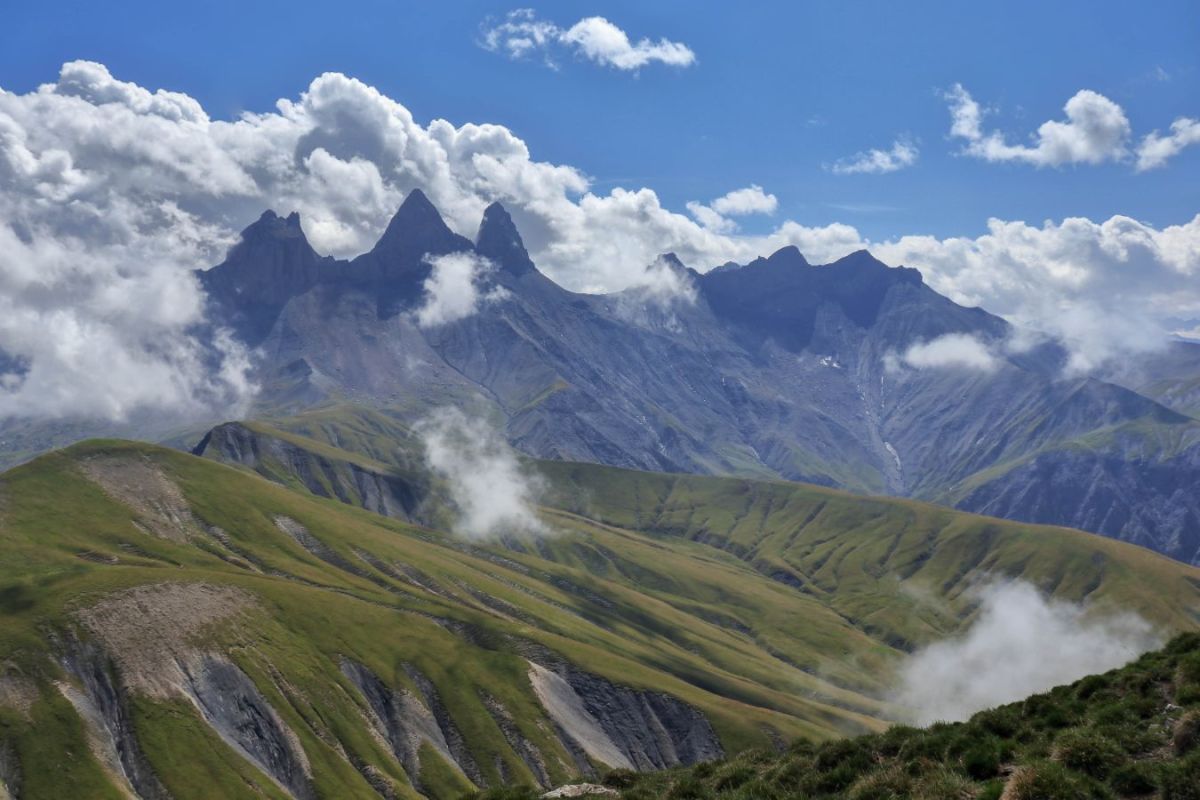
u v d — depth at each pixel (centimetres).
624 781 4344
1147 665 3656
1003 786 2816
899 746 3450
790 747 3991
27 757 14550
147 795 14950
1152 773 2727
